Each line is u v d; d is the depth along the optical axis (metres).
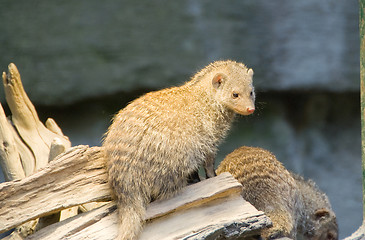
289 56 13.30
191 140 6.56
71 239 5.99
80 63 12.88
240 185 6.31
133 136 6.24
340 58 13.33
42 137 8.52
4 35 12.59
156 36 12.95
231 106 7.42
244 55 13.21
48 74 12.83
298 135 14.55
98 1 12.77
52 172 6.25
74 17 12.74
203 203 6.25
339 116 14.44
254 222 6.05
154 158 6.20
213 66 7.70
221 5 13.04
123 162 6.14
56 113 13.38
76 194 6.30
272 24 13.21
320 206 8.59
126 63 12.99
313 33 13.27
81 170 6.41
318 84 13.40
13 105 8.48
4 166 7.79
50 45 12.73
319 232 8.42
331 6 13.20
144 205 6.15
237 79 7.49
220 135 7.42
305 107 14.33
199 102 7.12
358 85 13.46
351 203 14.27
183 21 12.97
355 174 14.42
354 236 6.76
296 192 7.94
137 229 5.92
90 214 6.25
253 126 14.19
